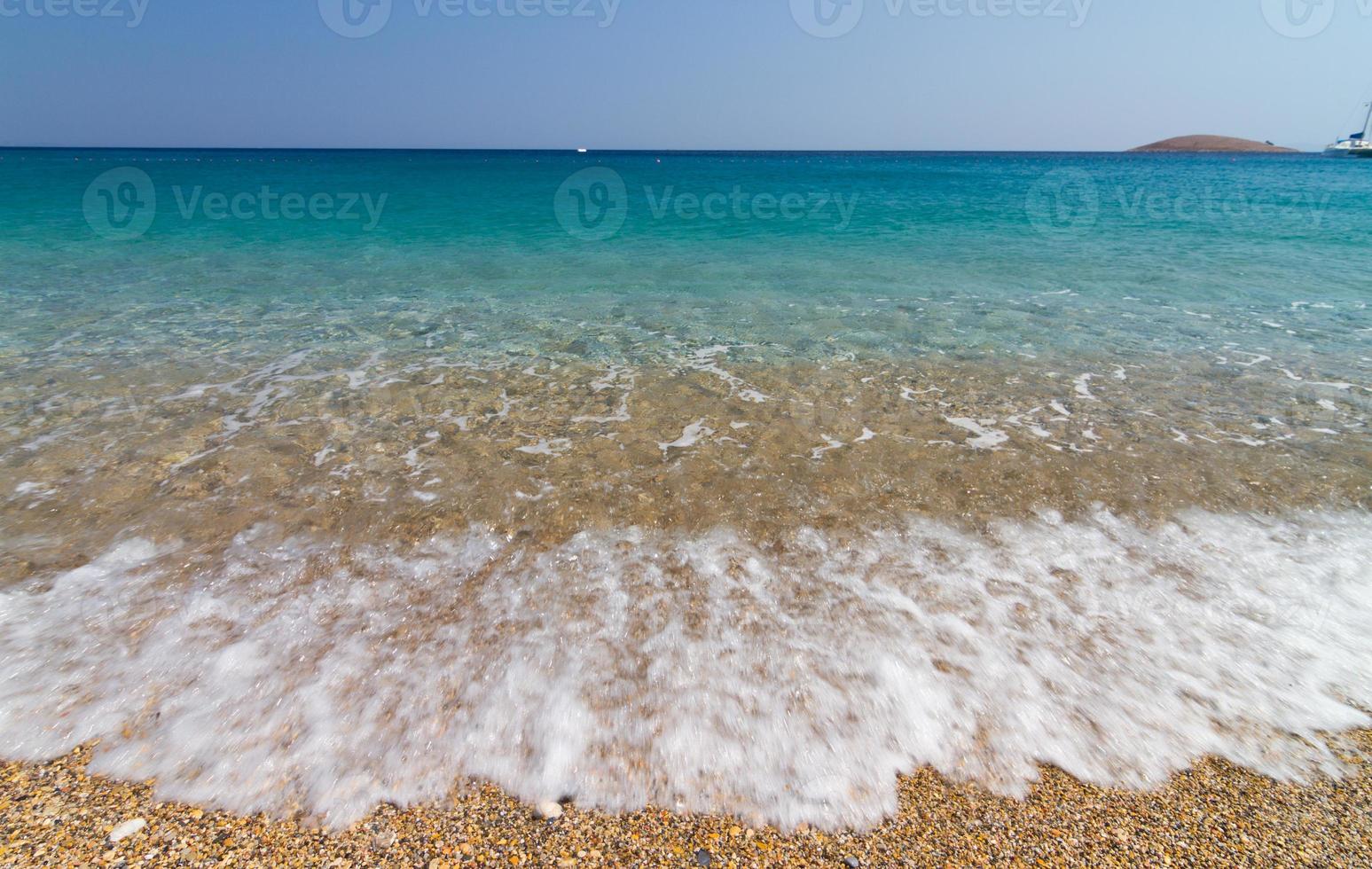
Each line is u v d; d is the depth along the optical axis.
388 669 3.04
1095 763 2.67
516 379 6.68
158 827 2.34
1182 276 12.24
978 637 3.30
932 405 6.10
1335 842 2.38
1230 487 4.68
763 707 2.89
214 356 7.22
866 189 34.34
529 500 4.45
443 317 9.09
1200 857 2.34
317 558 3.83
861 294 10.70
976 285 11.48
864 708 2.89
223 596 3.49
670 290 10.99
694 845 2.35
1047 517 4.33
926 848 2.36
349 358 7.23
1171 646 3.25
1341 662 3.15
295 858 2.26
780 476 4.80
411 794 2.49
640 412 5.90
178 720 2.75
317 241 16.06
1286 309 9.73
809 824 2.43
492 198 27.11
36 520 4.09
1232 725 2.83
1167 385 6.62
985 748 2.72
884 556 3.93
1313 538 4.11
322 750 2.64
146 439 5.19
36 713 2.76
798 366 7.14
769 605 3.51
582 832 2.38
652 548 3.98
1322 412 5.94
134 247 14.70
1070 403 6.16
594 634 3.28
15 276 11.35
